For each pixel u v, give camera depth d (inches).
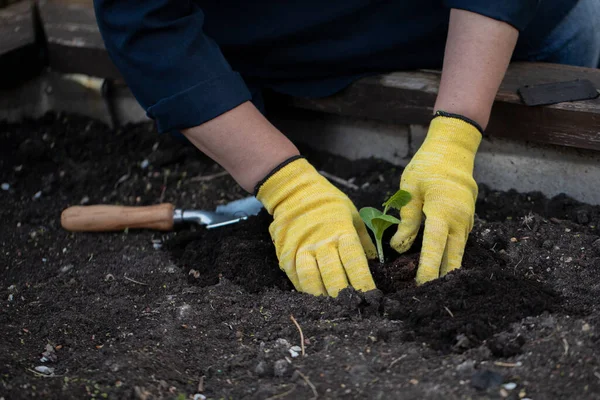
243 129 60.6
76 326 58.9
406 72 70.9
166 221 68.9
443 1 62.5
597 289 58.1
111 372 53.7
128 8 60.8
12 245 69.4
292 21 67.3
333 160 75.8
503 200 68.4
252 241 64.5
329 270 58.2
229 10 67.7
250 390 52.9
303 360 54.3
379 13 67.5
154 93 61.6
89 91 82.7
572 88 65.7
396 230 64.2
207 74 60.6
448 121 60.9
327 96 72.4
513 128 67.1
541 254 61.9
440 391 51.1
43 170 78.4
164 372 54.2
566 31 70.9
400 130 72.7
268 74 71.9
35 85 84.7
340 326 56.1
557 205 66.7
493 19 60.3
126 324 59.2
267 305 58.9
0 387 52.4
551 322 54.3
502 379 51.4
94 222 69.5
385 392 51.4
